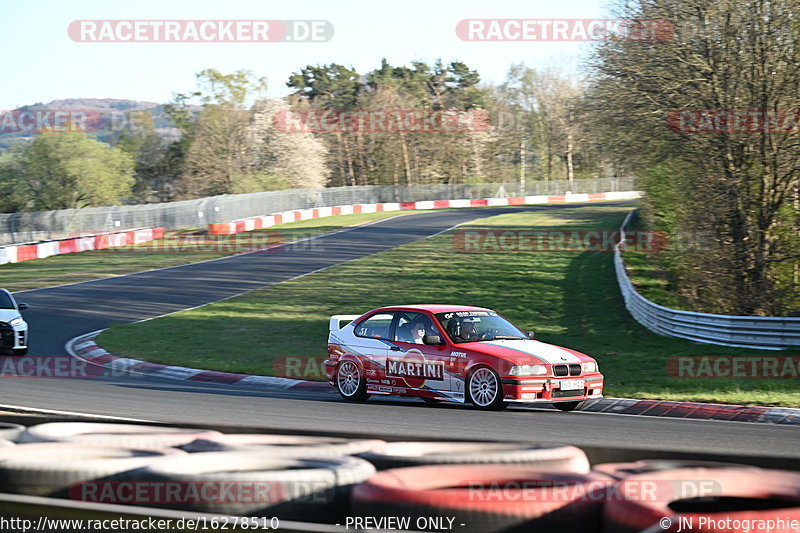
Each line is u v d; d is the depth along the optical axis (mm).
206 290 35656
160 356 20609
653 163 33656
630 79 30984
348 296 32188
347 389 14391
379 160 109875
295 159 92688
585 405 14016
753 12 25828
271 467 4297
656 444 9805
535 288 32469
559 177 122562
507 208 89312
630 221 58969
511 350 12984
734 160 25891
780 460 4309
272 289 35156
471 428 10906
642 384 15711
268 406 13266
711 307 24828
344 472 3998
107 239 56000
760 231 25031
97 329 26516
